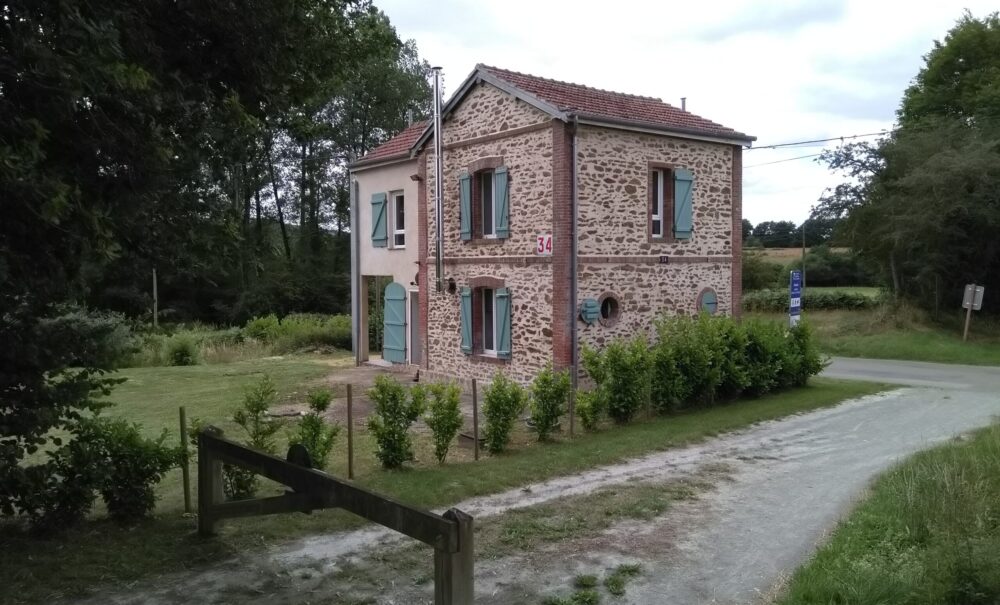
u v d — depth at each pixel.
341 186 40.34
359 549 6.06
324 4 7.04
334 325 25.02
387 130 39.25
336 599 5.11
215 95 6.11
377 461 9.10
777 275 41.94
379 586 5.34
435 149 15.77
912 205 23.25
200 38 5.84
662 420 11.61
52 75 4.09
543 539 6.32
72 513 6.21
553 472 8.56
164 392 15.09
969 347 21.38
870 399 13.75
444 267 16.06
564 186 13.08
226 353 22.30
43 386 5.86
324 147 39.31
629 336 14.16
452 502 7.45
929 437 10.44
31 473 5.90
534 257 13.72
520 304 14.12
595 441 10.16
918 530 5.96
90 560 5.62
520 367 14.20
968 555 4.81
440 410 9.00
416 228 18.08
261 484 7.92
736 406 12.71
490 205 15.21
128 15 4.99
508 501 7.49
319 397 8.30
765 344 13.70
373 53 8.30
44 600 4.98
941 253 23.36
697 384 12.55
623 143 13.94
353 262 20.36
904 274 25.69
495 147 14.54
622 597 5.16
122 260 5.79
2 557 5.60
